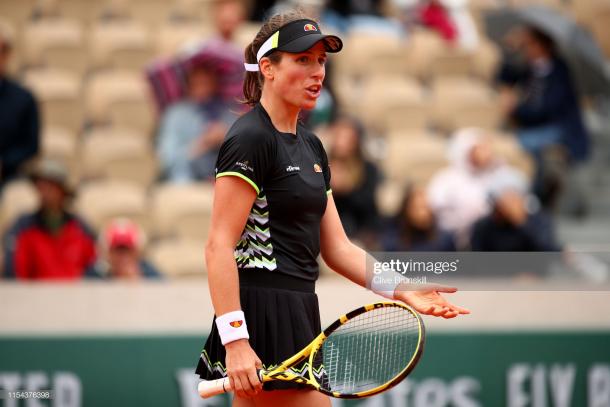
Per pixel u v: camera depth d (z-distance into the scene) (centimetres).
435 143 3631
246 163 1244
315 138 1360
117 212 3083
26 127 3039
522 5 4312
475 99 3950
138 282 2286
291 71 1259
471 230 2756
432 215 2741
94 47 4028
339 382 1463
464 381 2297
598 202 3766
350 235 2830
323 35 1243
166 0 4378
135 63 3947
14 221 2542
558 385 2322
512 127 3853
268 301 1281
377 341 1561
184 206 3112
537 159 3531
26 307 2222
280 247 1286
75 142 3575
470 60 4181
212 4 4259
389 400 2269
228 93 3234
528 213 2761
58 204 2509
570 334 2333
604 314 2341
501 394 2306
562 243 3325
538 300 2325
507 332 2314
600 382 2331
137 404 2214
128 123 3666
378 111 3812
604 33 4400
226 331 1233
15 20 4147
